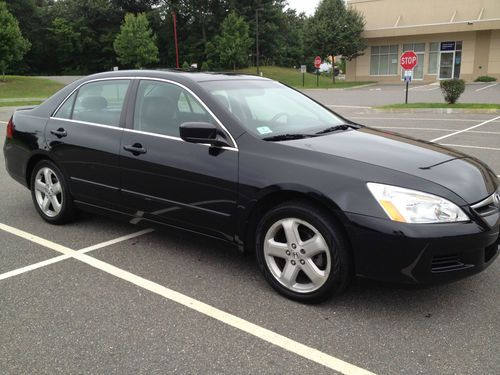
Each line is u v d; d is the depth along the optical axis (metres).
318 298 3.38
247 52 55.00
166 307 3.44
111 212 4.60
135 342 3.02
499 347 2.92
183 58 60.41
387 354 2.86
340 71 78.00
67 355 2.89
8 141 5.48
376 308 3.39
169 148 4.01
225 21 52.00
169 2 59.59
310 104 4.74
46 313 3.37
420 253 2.98
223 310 3.39
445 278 3.06
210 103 3.91
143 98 4.35
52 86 38.44
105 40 61.25
